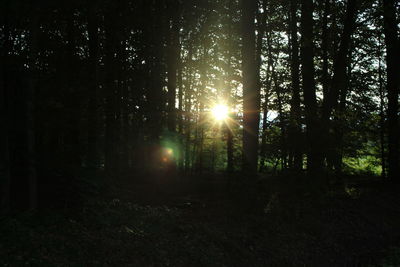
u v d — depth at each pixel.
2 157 7.41
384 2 16.06
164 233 8.83
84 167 9.29
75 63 10.28
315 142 13.79
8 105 8.26
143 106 15.63
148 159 16.80
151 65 15.98
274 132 14.43
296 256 9.45
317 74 17.95
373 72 21.08
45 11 8.35
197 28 19.73
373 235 11.95
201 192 14.87
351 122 16.08
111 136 14.05
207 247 8.65
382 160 20.27
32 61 8.18
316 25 17.17
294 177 13.26
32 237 6.64
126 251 7.37
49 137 9.34
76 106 9.28
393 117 19.33
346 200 14.40
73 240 7.11
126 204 10.67
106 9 10.99
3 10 7.49
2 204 7.35
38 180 8.56
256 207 11.05
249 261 8.67
